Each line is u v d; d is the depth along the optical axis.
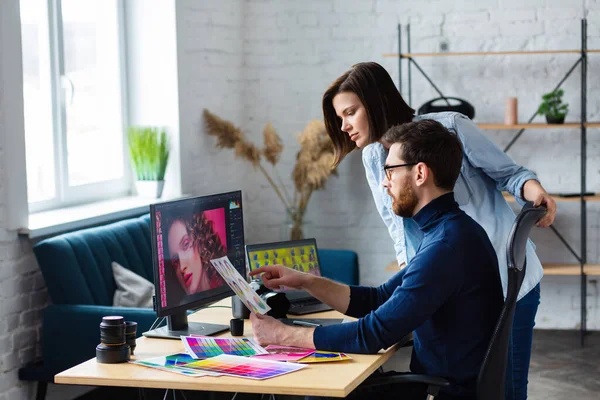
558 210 5.64
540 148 5.64
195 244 2.85
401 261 3.02
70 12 4.68
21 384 3.88
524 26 5.57
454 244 2.35
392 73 5.76
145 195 5.09
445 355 2.38
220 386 2.19
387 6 5.71
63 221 4.06
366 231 5.88
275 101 5.90
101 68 4.99
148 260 4.42
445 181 2.40
